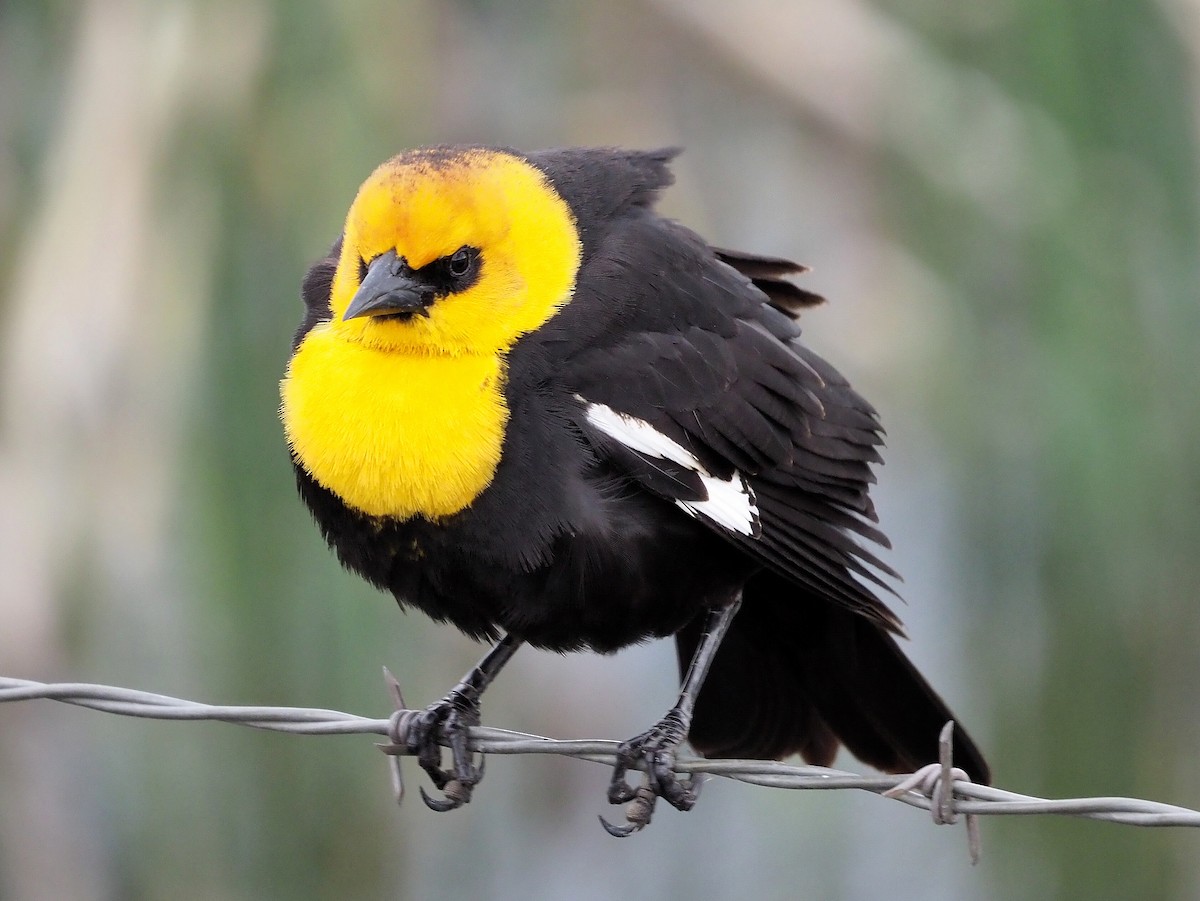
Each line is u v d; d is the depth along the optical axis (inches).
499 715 528.1
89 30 486.3
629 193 333.7
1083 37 502.9
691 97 548.4
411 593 315.6
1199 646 497.7
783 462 325.4
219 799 468.1
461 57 528.1
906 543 593.9
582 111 533.3
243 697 455.2
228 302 465.4
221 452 457.1
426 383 302.7
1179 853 502.0
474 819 541.0
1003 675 504.7
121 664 457.4
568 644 319.0
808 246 538.9
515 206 311.9
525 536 301.6
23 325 467.2
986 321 510.6
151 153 474.3
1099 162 503.2
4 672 450.6
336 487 306.2
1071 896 500.1
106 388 463.5
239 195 471.2
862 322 515.2
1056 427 489.7
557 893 548.1
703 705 350.0
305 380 310.5
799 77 533.3
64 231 472.4
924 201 519.5
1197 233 502.0
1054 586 496.4
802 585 319.3
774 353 328.2
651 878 553.6
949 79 522.6
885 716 339.6
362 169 474.9
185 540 455.8
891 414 529.7
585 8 538.3
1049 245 498.3
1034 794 501.7
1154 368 495.8
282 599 453.1
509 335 307.7
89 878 492.7
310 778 465.1
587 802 555.8
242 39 477.1
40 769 493.4
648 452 308.8
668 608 318.3
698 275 328.8
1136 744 496.7
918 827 551.5
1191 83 500.1
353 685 455.5
